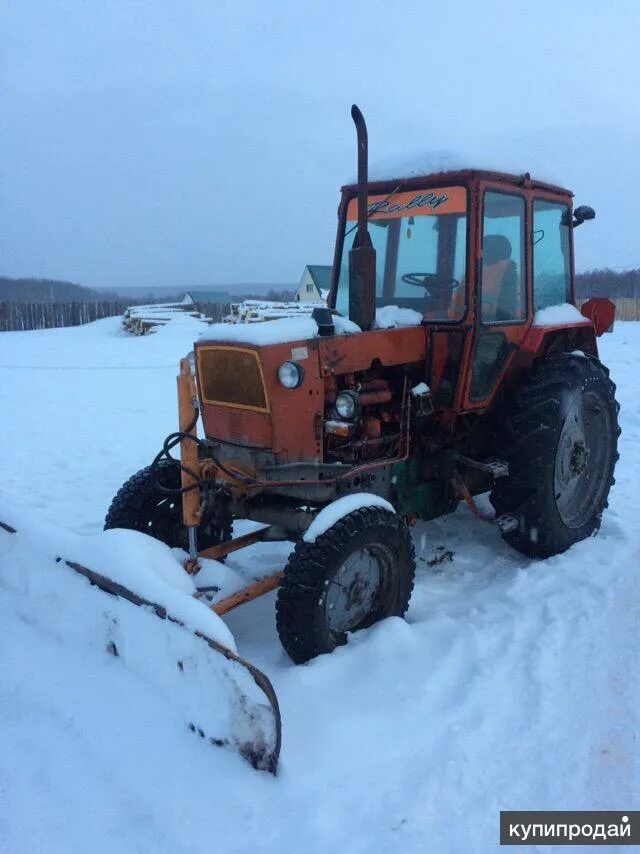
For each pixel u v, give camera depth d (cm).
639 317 3041
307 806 238
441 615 370
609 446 487
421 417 406
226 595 339
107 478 668
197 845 221
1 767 254
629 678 311
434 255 416
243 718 255
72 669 306
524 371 455
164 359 1647
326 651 325
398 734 276
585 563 430
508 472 434
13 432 868
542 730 277
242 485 366
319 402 360
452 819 234
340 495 372
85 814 233
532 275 445
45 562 342
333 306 461
